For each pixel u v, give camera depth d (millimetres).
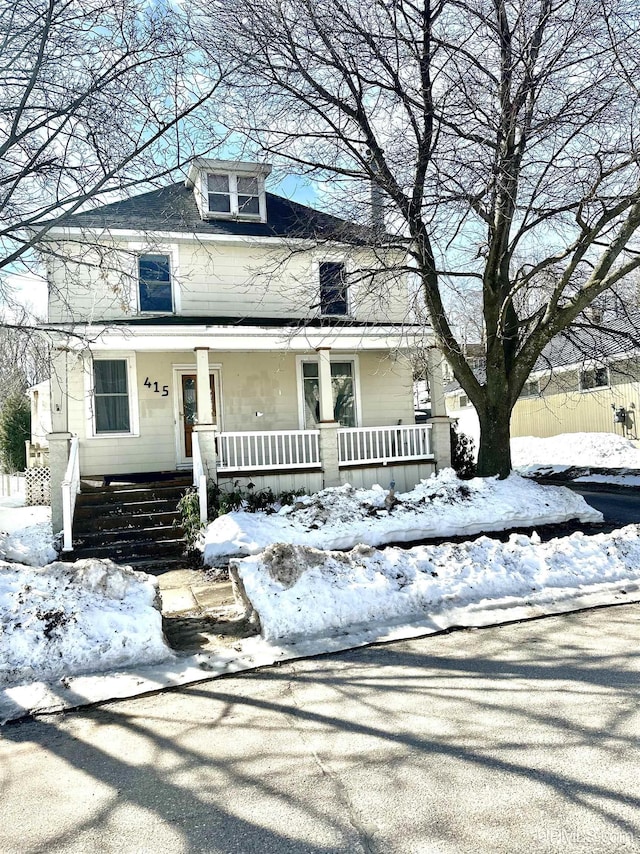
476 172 9023
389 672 4312
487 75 9477
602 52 8805
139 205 14227
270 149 10672
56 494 10023
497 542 6770
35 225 8109
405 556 6211
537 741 3195
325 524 9484
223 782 2957
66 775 3104
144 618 4875
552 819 2523
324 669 4441
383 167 10297
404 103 9812
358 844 2420
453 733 3342
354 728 3477
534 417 24719
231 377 13594
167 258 13383
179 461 13031
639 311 15211
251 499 10484
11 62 7488
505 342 11859
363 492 10914
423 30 9602
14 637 4500
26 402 23578
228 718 3701
